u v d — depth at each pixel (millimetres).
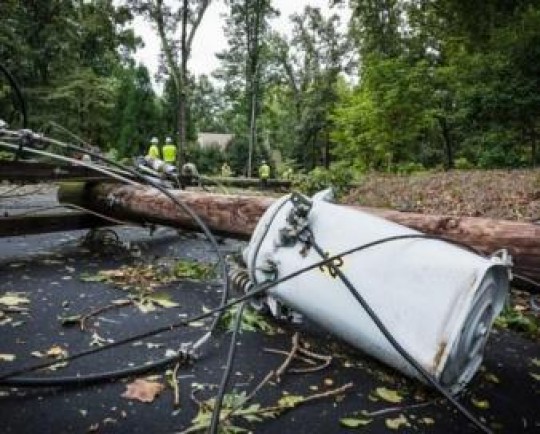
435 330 1897
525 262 2615
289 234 2387
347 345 2582
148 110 37344
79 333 2521
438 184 12203
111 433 1713
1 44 20531
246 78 40500
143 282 3488
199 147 38188
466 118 17219
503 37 15578
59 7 22922
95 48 28891
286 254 2420
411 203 10227
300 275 2312
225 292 2818
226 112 55750
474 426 1938
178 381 2096
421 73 19422
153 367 2162
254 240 2605
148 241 4961
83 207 4516
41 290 3146
